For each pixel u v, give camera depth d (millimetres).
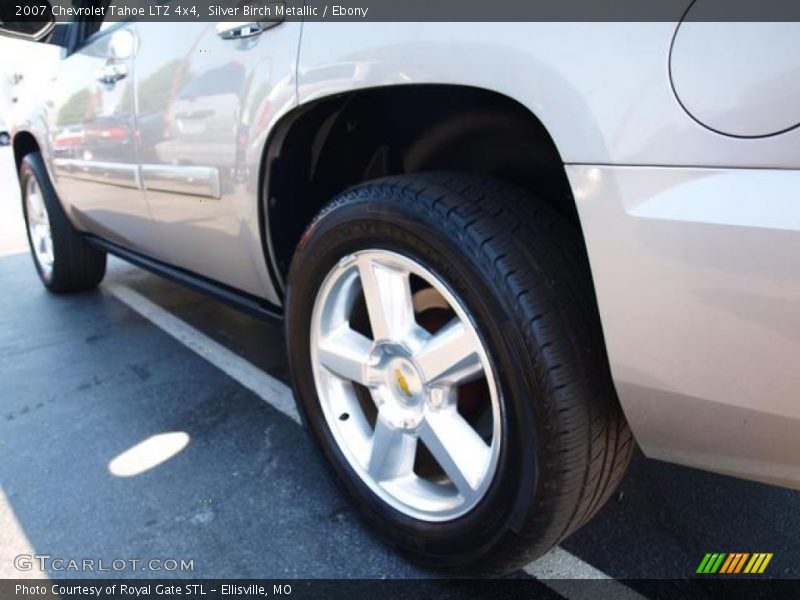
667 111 942
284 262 1904
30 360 2939
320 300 1626
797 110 844
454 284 1272
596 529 1691
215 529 1735
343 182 1882
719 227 910
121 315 3566
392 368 1533
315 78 1455
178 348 3043
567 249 1252
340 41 1382
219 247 2053
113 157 2514
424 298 1557
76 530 1754
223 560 1621
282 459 2061
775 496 1809
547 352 1154
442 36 1178
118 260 4938
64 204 3412
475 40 1132
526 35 1069
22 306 3785
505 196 1301
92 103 2586
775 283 886
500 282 1179
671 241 958
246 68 1672
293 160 1748
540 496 1217
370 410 1748
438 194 1306
